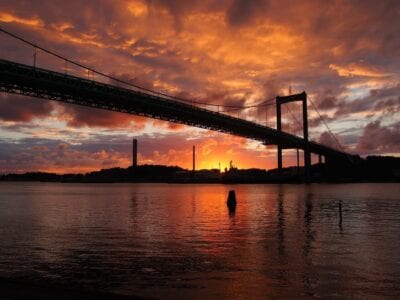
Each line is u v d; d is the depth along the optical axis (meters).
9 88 53.12
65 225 28.08
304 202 53.19
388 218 32.12
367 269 14.45
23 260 16.02
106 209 42.91
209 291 12.02
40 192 102.31
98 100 64.00
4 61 50.38
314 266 14.91
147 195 78.75
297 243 19.88
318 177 171.38
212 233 23.55
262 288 12.27
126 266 14.98
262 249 18.23
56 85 56.03
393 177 180.62
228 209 41.91
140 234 23.25
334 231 24.34
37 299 9.36
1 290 9.98
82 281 13.04
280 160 161.00
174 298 11.41
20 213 38.38
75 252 17.59
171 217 33.50
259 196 71.19
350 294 11.75
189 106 79.44
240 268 14.62
